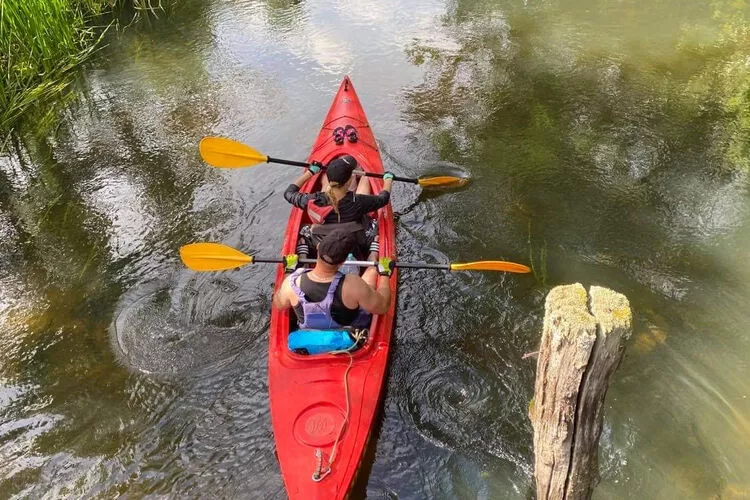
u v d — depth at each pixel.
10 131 6.59
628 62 7.29
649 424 3.34
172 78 7.52
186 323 4.16
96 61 8.00
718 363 3.67
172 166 5.88
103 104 7.03
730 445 3.22
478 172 5.52
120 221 5.20
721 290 4.20
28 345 4.05
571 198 5.15
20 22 7.28
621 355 2.27
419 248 4.69
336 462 2.91
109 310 4.31
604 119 6.20
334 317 3.24
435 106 6.56
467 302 4.20
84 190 5.63
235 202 5.35
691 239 4.66
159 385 3.72
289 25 8.78
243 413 3.53
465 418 3.44
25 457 3.31
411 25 8.54
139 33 8.78
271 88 7.14
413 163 5.66
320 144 5.38
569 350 2.22
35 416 3.55
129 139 6.37
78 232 5.11
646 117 6.20
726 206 4.97
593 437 2.49
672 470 3.11
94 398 3.66
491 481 3.12
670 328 3.92
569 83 6.88
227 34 8.62
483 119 6.30
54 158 6.14
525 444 3.29
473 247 4.69
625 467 3.13
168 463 3.27
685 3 8.87
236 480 3.17
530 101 6.57
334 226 3.92
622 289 4.24
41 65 7.64
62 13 8.05
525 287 4.29
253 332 4.07
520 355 3.81
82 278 4.62
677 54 7.43
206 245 3.75
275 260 3.82
